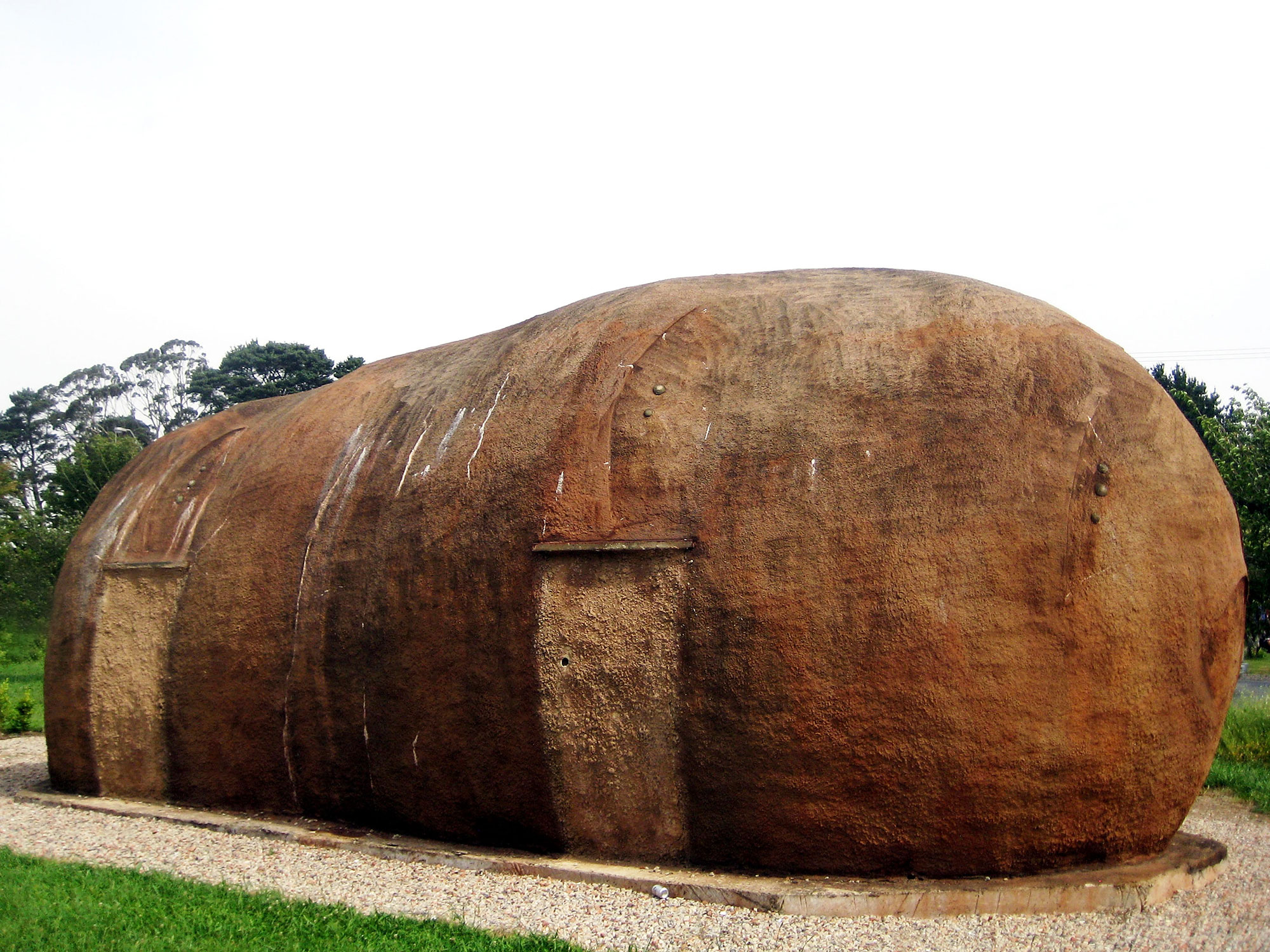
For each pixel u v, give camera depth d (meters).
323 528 6.57
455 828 5.74
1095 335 5.42
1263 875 5.26
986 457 4.80
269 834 6.24
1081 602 4.65
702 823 4.99
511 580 5.48
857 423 5.04
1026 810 4.66
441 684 5.68
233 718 6.71
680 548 5.08
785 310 5.81
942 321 5.34
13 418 49.31
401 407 6.87
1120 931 4.38
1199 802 7.62
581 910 4.73
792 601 4.79
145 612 7.28
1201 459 5.16
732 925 4.49
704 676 4.92
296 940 4.36
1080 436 4.87
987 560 4.65
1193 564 4.91
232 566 6.94
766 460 5.10
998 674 4.58
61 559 22.95
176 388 48.19
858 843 4.74
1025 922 4.48
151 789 7.14
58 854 6.03
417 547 5.93
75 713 7.43
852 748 4.66
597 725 5.16
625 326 6.00
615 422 5.55
